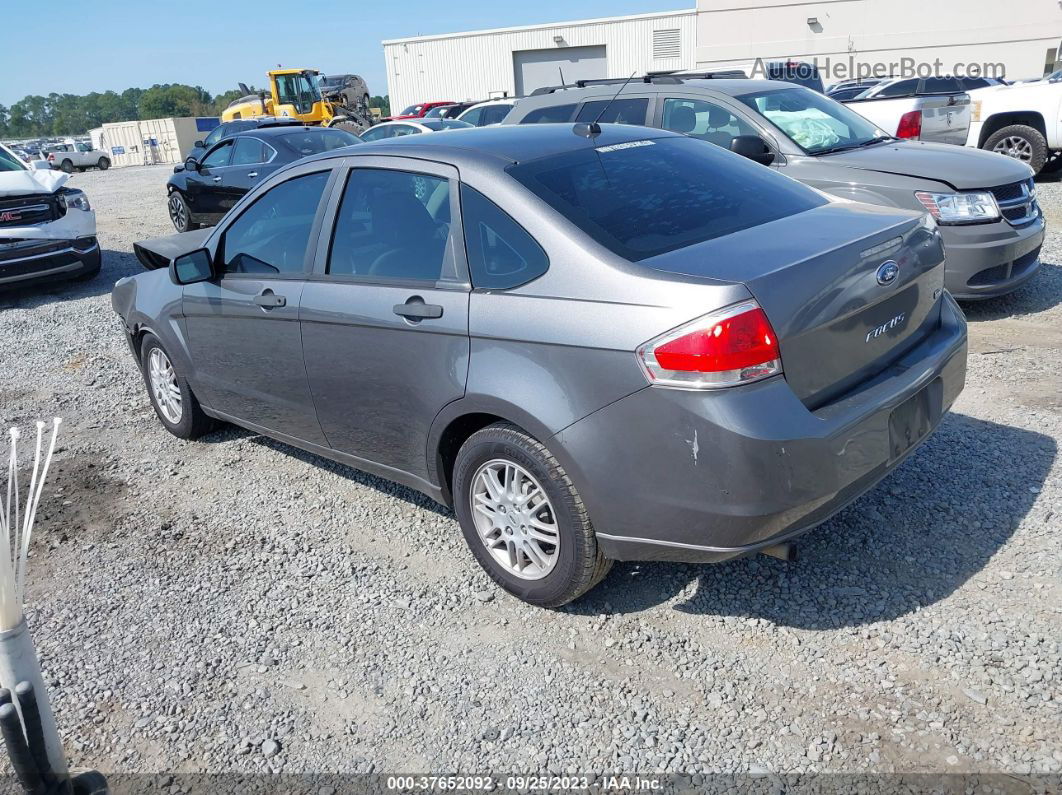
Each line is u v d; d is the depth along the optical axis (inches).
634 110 298.8
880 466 118.6
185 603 142.9
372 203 146.3
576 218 122.3
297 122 559.5
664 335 107.0
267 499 178.4
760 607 129.1
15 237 371.2
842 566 136.9
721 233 125.6
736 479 105.9
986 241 238.8
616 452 112.7
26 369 282.5
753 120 272.4
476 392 124.7
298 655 127.5
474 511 135.4
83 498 184.2
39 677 89.0
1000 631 118.6
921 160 250.4
